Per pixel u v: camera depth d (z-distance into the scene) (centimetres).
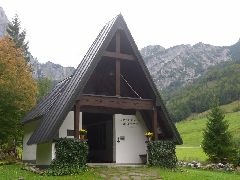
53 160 1944
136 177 1786
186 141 9162
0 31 14575
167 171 2033
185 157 4000
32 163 2745
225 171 2639
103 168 2036
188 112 16500
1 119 3131
